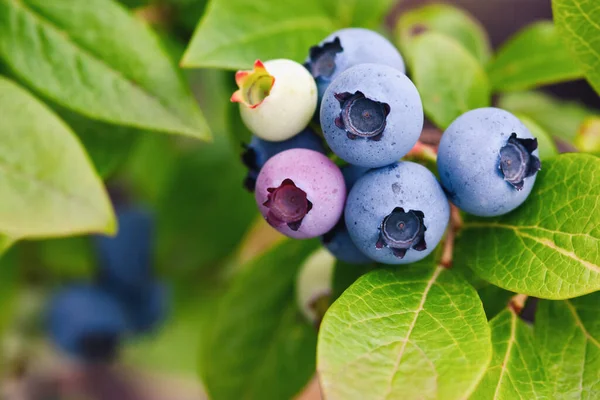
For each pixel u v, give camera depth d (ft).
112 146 0.82
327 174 0.62
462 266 0.68
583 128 0.78
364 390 0.58
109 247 0.98
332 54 0.65
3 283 0.97
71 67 0.73
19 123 0.66
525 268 0.63
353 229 0.62
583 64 0.68
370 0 0.78
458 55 0.73
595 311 0.67
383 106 0.60
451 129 0.63
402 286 0.63
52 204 0.65
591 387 0.65
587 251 0.62
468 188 0.62
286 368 0.80
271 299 0.81
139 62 0.72
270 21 0.73
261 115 0.64
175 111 0.72
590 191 0.63
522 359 0.65
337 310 0.60
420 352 0.59
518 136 0.62
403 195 0.61
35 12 0.73
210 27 0.71
